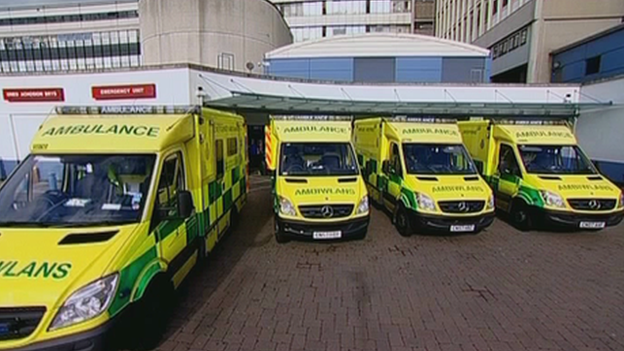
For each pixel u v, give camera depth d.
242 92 14.83
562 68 21.11
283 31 33.91
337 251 6.77
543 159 8.48
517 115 17.03
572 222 7.45
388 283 5.40
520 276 5.69
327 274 5.71
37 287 2.81
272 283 5.37
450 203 7.01
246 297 4.93
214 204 6.29
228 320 4.34
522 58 24.44
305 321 4.32
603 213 7.42
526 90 17.80
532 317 4.45
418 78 22.45
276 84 16.91
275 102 15.59
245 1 27.97
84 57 52.91
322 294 5.03
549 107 15.91
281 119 8.20
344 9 48.50
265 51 29.83
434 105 16.83
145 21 28.53
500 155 9.16
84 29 52.31
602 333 4.10
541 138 8.66
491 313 4.54
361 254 6.62
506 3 26.62
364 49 22.44
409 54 22.36
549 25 22.36
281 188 6.88
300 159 7.54
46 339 2.75
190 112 5.11
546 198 7.61
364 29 48.56
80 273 2.95
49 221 3.63
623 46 16.42
